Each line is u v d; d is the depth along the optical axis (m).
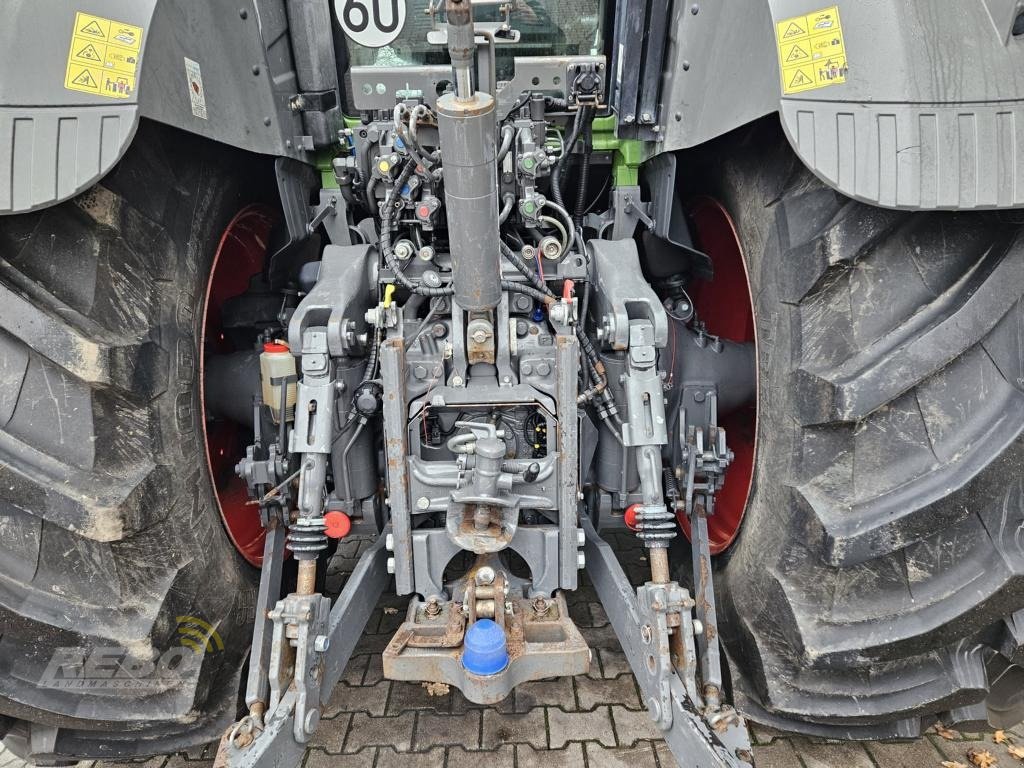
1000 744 2.31
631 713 2.41
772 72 1.57
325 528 1.90
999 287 1.52
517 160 2.17
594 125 2.48
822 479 1.74
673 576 2.67
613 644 2.74
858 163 1.46
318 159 2.64
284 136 2.31
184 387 1.95
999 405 1.55
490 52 1.87
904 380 1.57
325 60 2.44
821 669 1.80
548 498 1.98
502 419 2.13
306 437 1.93
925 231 1.60
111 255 1.70
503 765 2.21
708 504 2.24
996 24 1.41
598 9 2.38
